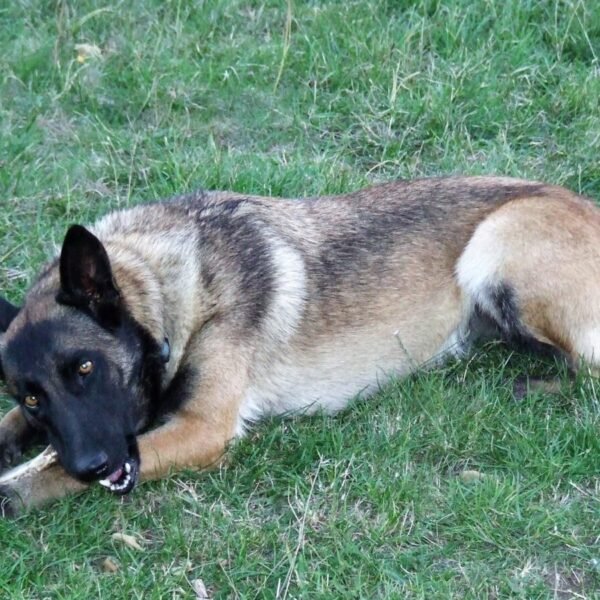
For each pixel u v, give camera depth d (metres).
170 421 6.89
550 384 7.58
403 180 8.01
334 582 6.08
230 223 7.34
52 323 6.28
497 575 6.17
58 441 6.21
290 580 6.12
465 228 7.66
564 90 10.16
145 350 6.72
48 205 9.07
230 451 7.00
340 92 10.32
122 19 11.16
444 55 10.71
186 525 6.52
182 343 6.95
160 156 9.61
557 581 6.16
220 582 6.15
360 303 7.41
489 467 6.96
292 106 10.23
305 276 7.32
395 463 6.90
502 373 7.70
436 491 6.70
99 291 6.41
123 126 10.10
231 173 9.26
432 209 7.70
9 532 6.35
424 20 10.84
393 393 7.47
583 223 7.55
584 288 7.43
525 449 6.94
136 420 6.80
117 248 7.05
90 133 9.86
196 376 6.92
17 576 6.13
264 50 10.76
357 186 9.30
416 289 7.54
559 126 9.98
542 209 7.55
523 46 10.60
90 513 6.48
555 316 7.48
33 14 11.36
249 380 7.15
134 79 10.40
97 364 6.31
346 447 7.08
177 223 7.32
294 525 6.50
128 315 6.58
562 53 10.77
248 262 7.18
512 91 10.28
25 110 10.16
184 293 6.98
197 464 6.87
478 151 9.82
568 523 6.45
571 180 9.48
